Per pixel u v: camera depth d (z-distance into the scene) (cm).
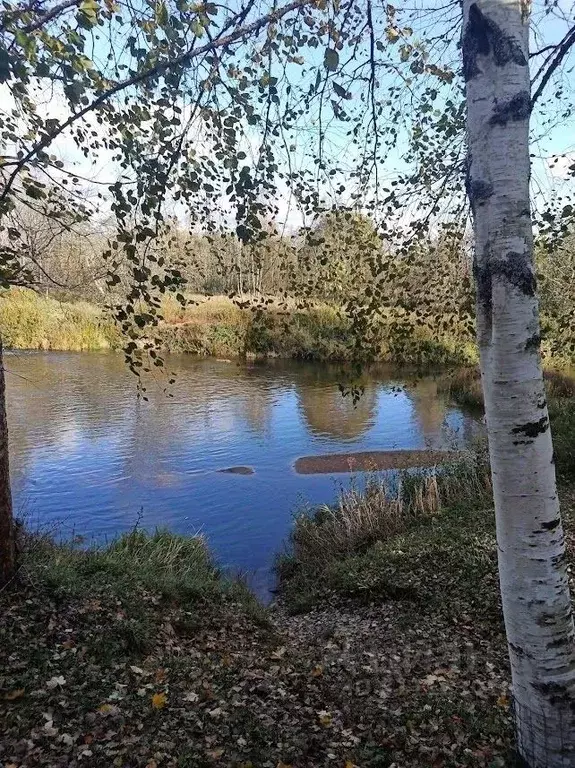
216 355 3180
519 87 245
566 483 927
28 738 347
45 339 2973
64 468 1370
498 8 242
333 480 1311
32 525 1031
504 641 516
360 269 669
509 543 271
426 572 672
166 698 404
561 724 272
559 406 1473
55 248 569
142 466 1400
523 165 249
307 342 3022
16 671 415
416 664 488
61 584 545
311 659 511
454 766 334
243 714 390
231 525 1065
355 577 707
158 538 862
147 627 512
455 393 2242
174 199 453
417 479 1062
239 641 546
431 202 602
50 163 379
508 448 261
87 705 385
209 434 1706
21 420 1772
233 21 378
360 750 355
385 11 419
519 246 250
